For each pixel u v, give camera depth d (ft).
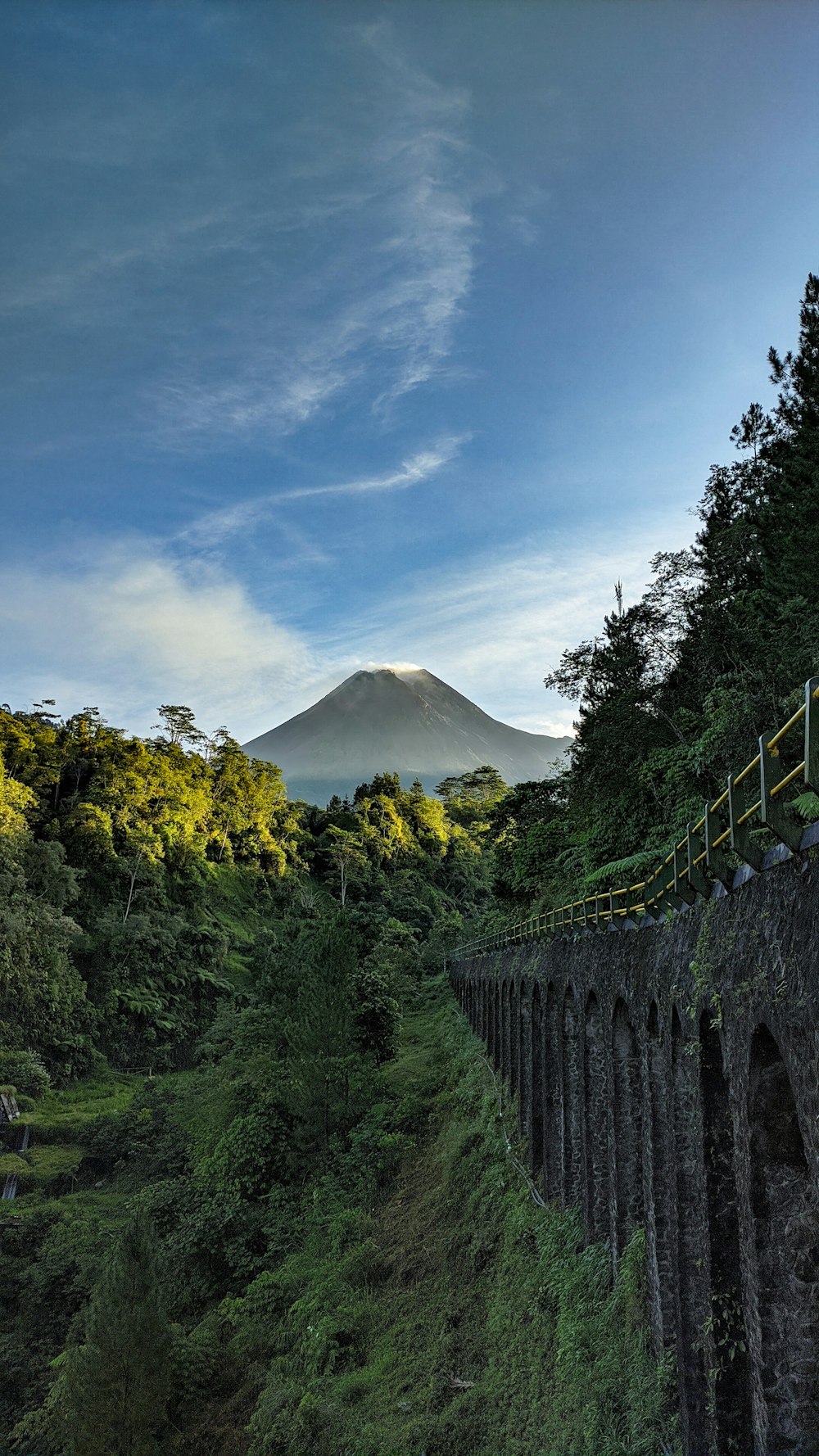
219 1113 127.85
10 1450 78.59
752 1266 29.27
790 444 84.43
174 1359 79.15
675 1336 39.40
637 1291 43.73
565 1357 46.16
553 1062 71.97
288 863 407.44
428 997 217.77
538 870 131.44
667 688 95.14
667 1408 37.91
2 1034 199.93
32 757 300.40
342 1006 122.52
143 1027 241.96
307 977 138.31
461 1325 63.72
